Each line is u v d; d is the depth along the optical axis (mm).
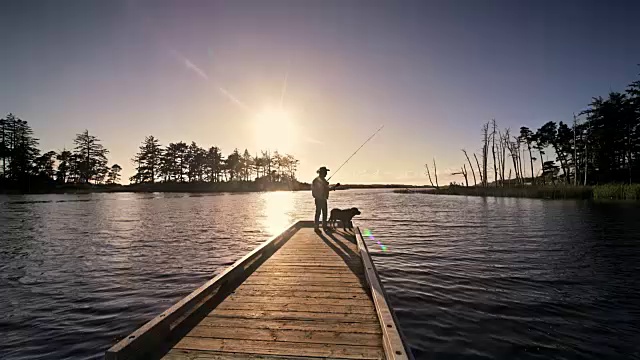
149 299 6816
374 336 3445
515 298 6641
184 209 33844
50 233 16812
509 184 62156
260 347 3219
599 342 4785
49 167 79375
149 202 46156
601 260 9867
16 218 24438
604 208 26281
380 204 43156
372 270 5410
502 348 4625
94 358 4500
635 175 46188
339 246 8422
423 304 6336
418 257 10570
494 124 62125
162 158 93750
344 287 5109
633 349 4586
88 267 9555
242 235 16188
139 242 14008
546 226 17453
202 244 13508
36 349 4750
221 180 106438
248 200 53656
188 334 3508
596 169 52500
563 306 6184
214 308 4250
